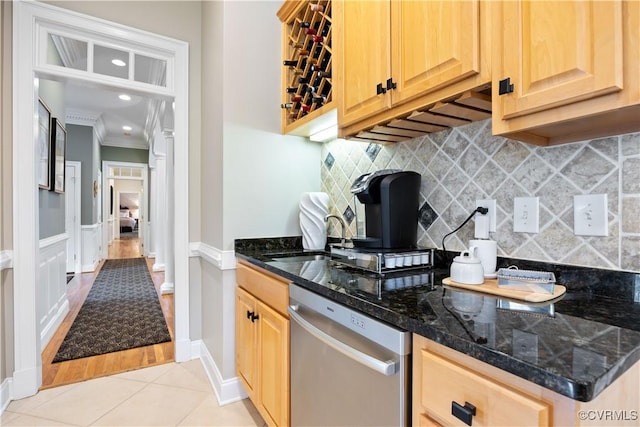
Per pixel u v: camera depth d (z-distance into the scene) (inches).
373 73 48.7
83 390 77.3
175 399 74.4
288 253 72.6
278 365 52.8
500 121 33.2
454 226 51.8
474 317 28.5
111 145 305.4
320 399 42.4
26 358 74.6
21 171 74.3
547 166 40.6
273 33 82.0
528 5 30.5
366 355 32.8
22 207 74.4
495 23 33.4
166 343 104.3
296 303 48.1
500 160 45.8
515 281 37.1
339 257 56.1
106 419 66.9
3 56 72.7
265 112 79.9
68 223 214.1
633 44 24.2
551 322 27.5
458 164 51.4
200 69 96.0
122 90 87.8
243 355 68.6
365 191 54.7
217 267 77.2
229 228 75.2
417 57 41.5
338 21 57.7
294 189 83.2
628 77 24.5
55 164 122.0
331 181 82.3
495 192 46.4
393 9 45.2
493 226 46.5
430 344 27.1
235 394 74.5
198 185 95.9
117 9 85.5
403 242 53.9
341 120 56.1
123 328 116.2
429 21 39.9
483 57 34.5
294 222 83.1
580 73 26.9
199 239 96.0
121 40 86.0
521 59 31.0
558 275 39.3
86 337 107.9
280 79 82.5
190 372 86.6
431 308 31.3
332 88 60.7
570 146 38.5
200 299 96.1
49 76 78.5
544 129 33.6
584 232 37.2
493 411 22.1
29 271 75.2
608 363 19.8
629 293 33.6
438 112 44.0
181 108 93.0
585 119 28.8
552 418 19.3
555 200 39.9
